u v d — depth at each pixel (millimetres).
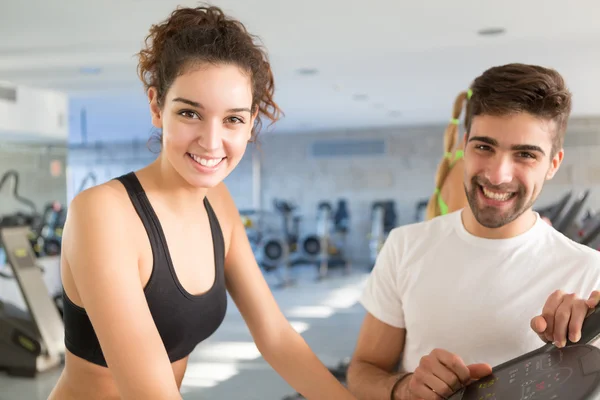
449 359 987
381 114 9992
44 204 6410
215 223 1202
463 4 4129
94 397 1134
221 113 952
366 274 10758
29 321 5027
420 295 1309
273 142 12969
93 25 4598
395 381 1261
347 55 5652
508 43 5230
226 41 951
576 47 5379
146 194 1069
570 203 10914
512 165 1095
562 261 1223
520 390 808
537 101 1052
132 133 12070
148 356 951
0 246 5605
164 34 1016
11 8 4137
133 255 1016
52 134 6461
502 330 1229
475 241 1270
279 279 10016
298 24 4609
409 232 1387
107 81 6793
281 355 1262
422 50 5469
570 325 899
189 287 1122
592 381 697
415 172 12141
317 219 12711
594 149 10828
